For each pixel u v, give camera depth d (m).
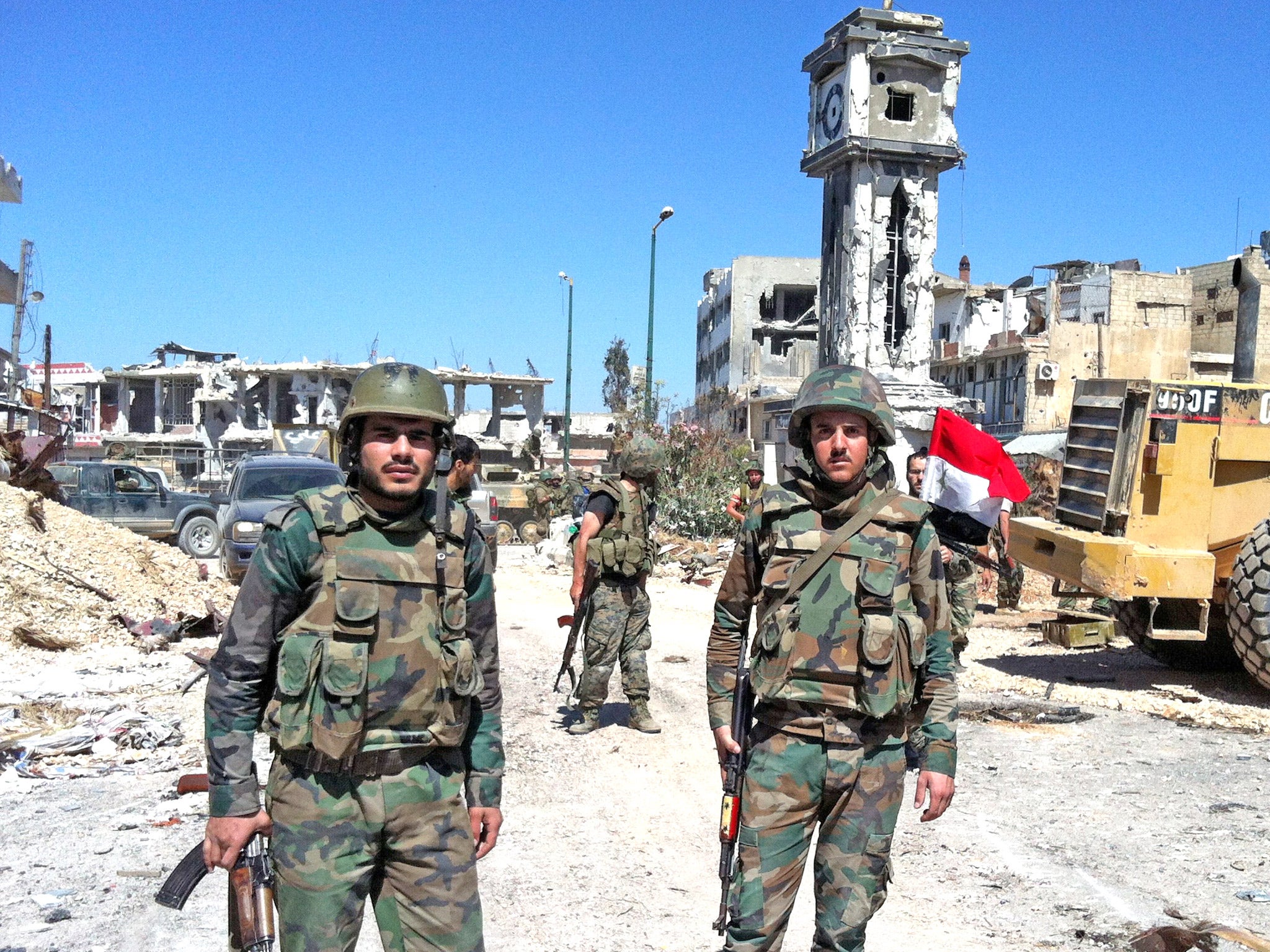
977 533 6.69
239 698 2.55
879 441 3.12
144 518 19.25
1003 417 41.56
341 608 2.52
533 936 3.99
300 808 2.52
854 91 26.97
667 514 21.91
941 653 3.11
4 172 25.28
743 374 63.75
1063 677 8.99
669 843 5.07
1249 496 8.27
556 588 15.66
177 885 2.62
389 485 2.58
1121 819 5.40
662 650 10.41
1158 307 41.78
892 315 28.25
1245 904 4.33
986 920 4.16
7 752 6.23
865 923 2.98
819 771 2.95
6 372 38.44
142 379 52.62
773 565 3.06
